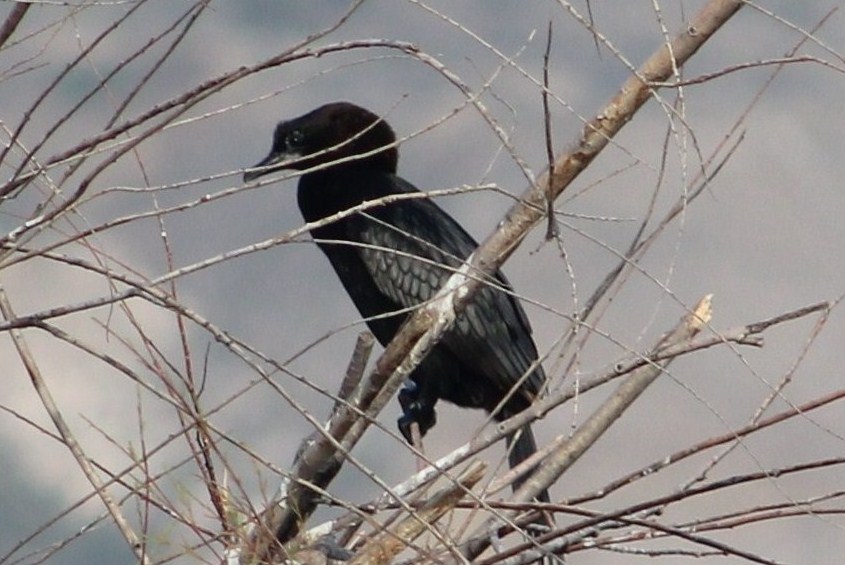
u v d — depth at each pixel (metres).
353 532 7.92
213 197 5.77
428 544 6.93
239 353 5.52
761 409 6.68
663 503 6.70
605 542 7.01
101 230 5.75
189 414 5.78
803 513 6.70
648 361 6.07
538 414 6.94
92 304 5.57
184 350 6.61
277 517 7.67
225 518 6.61
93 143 5.77
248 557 6.73
